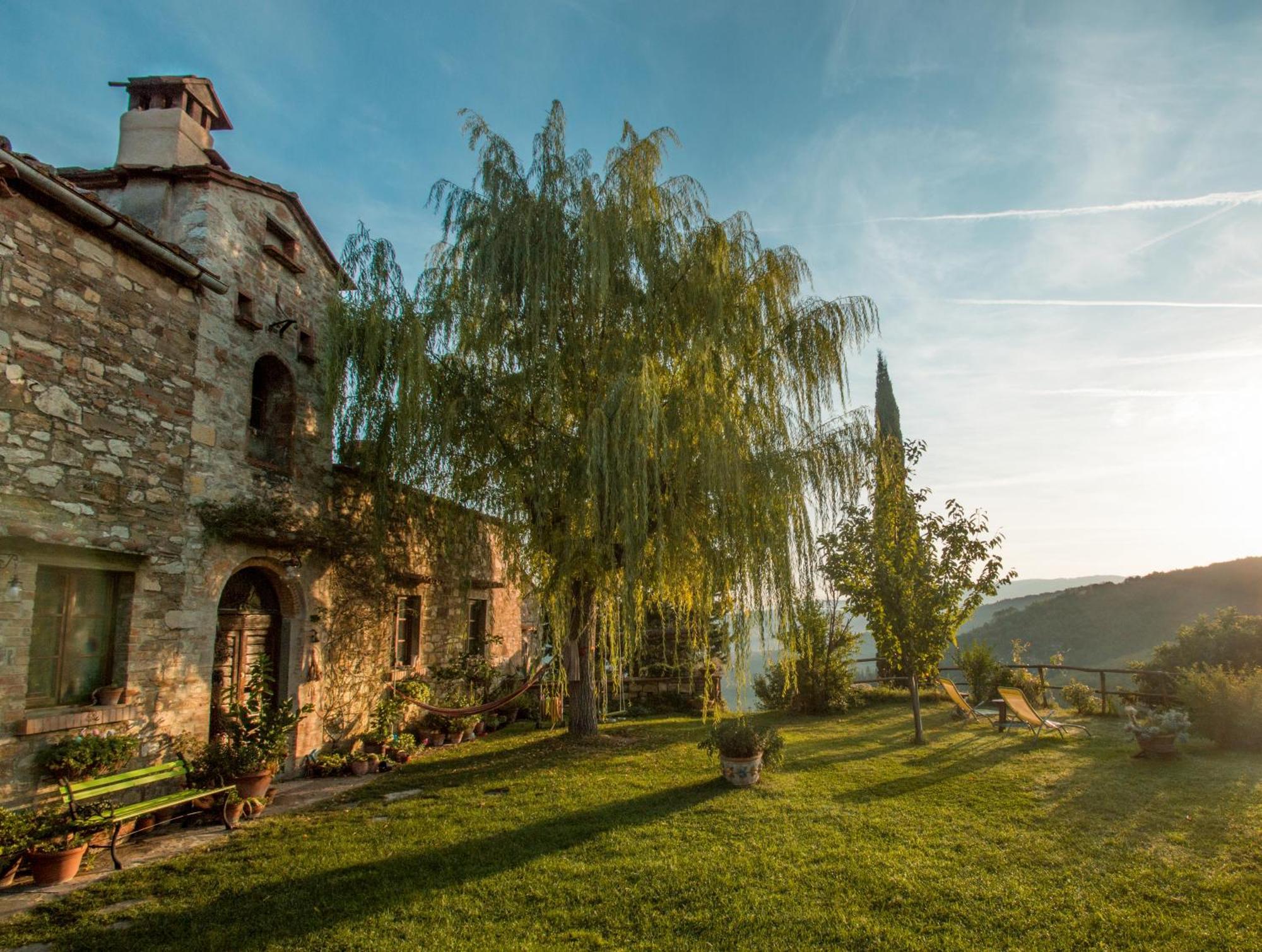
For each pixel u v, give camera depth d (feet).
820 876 15.56
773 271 30.42
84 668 19.54
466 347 28.81
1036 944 12.51
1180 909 13.71
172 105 27.43
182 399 22.65
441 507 30.01
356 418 28.02
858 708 44.73
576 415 29.53
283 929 13.41
